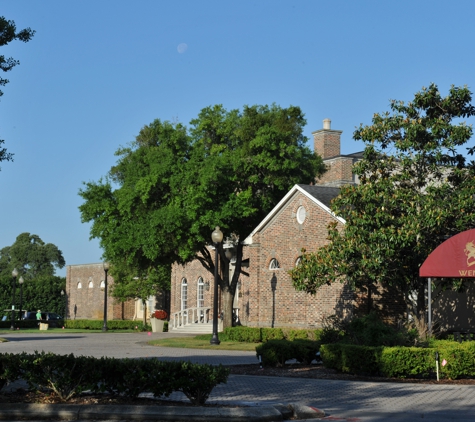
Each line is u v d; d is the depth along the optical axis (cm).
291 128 4444
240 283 4197
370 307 2948
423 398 1451
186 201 3297
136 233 3378
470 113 2488
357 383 1684
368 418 1209
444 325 2906
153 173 3384
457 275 2052
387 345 1919
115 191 3603
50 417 1148
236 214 3412
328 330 2181
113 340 3625
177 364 1245
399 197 2388
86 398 1255
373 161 2573
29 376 1239
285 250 3397
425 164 2502
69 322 6041
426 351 1805
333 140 5225
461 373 1784
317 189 3338
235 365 2142
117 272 5322
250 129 4094
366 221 2392
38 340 3616
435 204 2348
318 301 3147
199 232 3378
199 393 1233
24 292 7450
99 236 3634
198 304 4678
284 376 1856
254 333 3206
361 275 2512
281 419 1184
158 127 3750
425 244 2430
